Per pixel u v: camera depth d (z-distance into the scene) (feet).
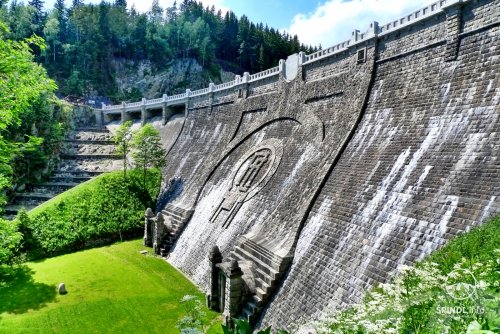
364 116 108.17
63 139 266.98
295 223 101.76
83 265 139.74
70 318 99.50
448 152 78.02
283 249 97.50
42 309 104.88
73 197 180.14
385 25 110.11
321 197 101.91
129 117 320.91
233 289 92.63
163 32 488.44
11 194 217.56
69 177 240.94
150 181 202.80
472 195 67.77
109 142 286.66
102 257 148.77
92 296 112.88
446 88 87.51
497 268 34.94
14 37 365.81
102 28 455.63
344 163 103.81
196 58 493.77
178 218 161.07
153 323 96.27
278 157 136.15
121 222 176.24
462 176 71.87
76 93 392.27
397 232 75.51
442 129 82.84
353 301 72.49
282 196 117.19
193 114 235.20
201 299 108.88
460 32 88.28
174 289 117.08
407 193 79.82
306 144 126.41
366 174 93.91
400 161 87.40
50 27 405.18
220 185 154.30
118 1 560.61
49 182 236.02
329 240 88.84
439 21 93.97
